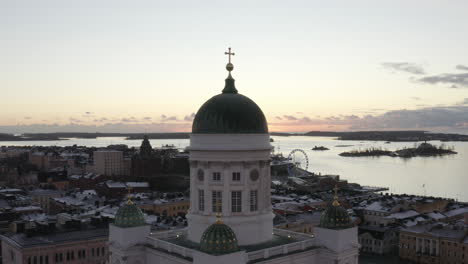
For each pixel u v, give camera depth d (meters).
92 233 140.12
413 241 189.12
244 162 78.25
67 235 137.62
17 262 129.00
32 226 149.62
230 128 78.50
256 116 80.88
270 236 82.19
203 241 66.00
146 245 81.88
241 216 78.44
